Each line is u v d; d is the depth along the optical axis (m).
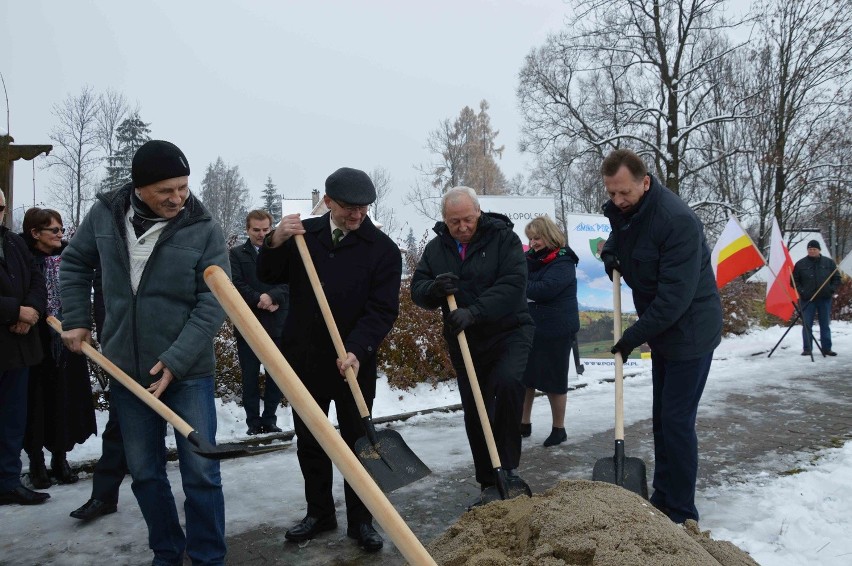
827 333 11.25
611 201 3.90
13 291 4.28
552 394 5.92
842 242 24.11
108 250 3.10
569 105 22.69
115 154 30.89
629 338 3.66
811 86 21.08
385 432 3.58
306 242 3.71
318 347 3.64
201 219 3.18
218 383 7.15
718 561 2.29
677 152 20.11
